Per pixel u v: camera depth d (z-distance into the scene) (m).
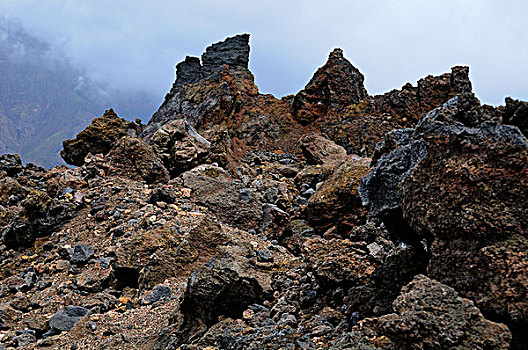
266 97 36.19
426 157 4.75
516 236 3.90
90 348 7.23
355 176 12.91
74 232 13.18
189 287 6.72
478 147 4.26
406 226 5.39
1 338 8.26
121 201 14.27
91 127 21.30
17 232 13.02
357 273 5.92
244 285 6.64
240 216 13.43
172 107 33.59
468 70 26.64
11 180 17.19
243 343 5.53
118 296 9.91
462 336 3.57
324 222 13.06
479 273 4.01
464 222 4.18
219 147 19.88
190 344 6.24
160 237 10.60
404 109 26.83
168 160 19.28
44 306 9.62
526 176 3.98
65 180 16.23
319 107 32.44
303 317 5.93
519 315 3.58
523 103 4.49
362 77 35.09
